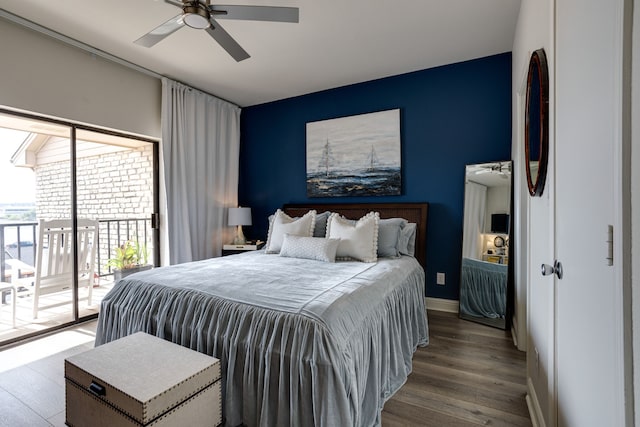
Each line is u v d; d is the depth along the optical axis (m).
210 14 1.91
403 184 3.63
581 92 0.98
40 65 2.66
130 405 1.24
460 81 3.34
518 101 2.56
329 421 1.32
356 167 3.86
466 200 3.25
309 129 4.18
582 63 0.97
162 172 3.75
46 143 2.92
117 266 3.48
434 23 2.63
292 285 1.93
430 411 1.73
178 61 3.27
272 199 4.56
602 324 0.82
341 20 2.57
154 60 3.24
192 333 1.75
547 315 1.46
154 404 1.23
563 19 1.19
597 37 0.85
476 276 3.12
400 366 2.05
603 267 0.82
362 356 1.61
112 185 3.41
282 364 1.44
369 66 3.41
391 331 2.03
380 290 2.02
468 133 3.31
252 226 4.73
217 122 4.35
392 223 3.09
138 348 1.62
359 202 3.89
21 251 2.85
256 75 3.63
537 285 1.72
